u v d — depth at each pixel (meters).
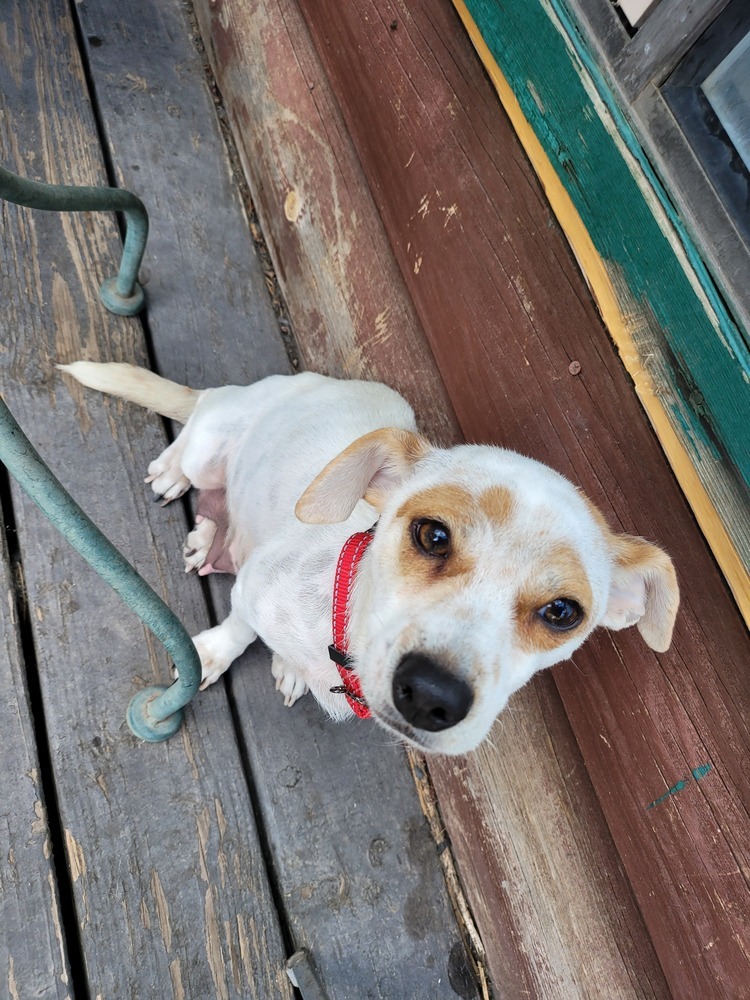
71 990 0.48
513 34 0.53
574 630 0.43
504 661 0.40
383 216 0.70
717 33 0.40
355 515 0.53
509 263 0.56
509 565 0.41
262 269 0.84
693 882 0.46
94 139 0.79
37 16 0.82
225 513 0.66
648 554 0.44
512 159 0.55
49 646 0.56
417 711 0.38
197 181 0.84
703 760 0.45
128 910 0.51
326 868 0.57
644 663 0.49
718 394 0.42
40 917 0.48
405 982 0.56
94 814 0.52
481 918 0.59
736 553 0.42
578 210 0.50
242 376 0.76
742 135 0.42
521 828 0.57
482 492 0.43
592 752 0.53
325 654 0.51
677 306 0.44
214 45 0.91
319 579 0.51
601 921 0.53
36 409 0.63
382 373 0.72
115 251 0.74
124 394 0.65
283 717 0.61
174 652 0.46
